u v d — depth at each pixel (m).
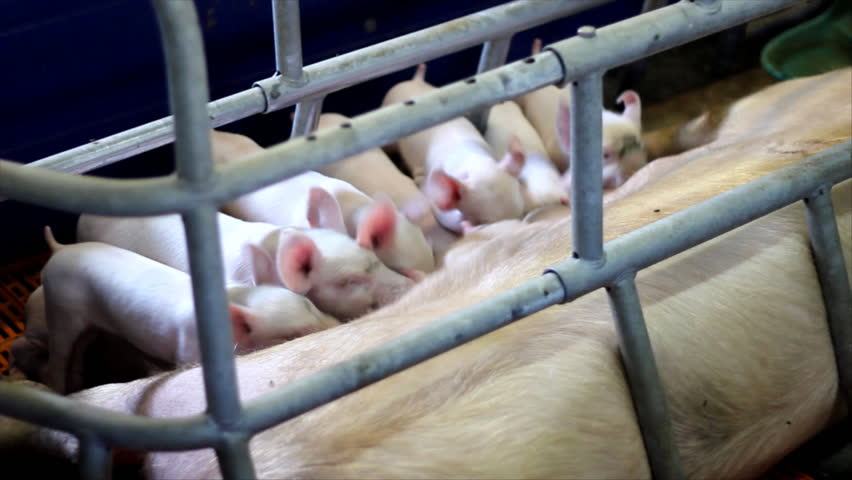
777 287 1.46
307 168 0.92
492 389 1.26
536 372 1.28
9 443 1.44
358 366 1.04
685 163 1.91
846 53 3.18
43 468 1.45
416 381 1.27
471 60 2.98
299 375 1.34
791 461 1.71
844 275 1.46
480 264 1.55
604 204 1.67
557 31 3.08
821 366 1.50
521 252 1.55
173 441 0.98
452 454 1.21
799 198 1.34
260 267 1.94
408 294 1.54
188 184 0.87
